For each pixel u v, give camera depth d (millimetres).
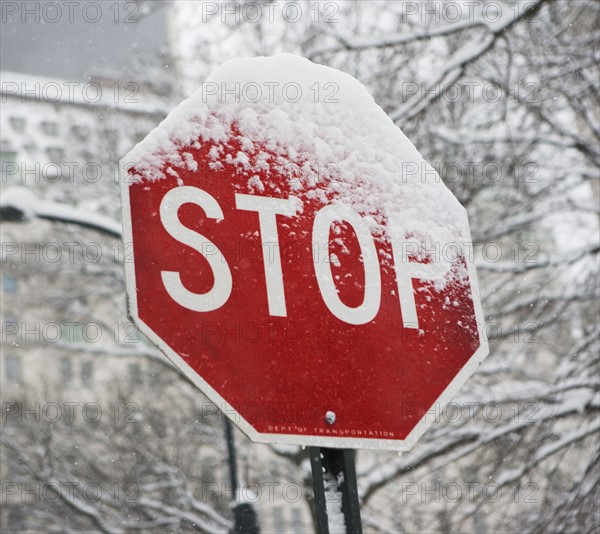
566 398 10039
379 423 2652
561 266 10633
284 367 2590
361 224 2844
